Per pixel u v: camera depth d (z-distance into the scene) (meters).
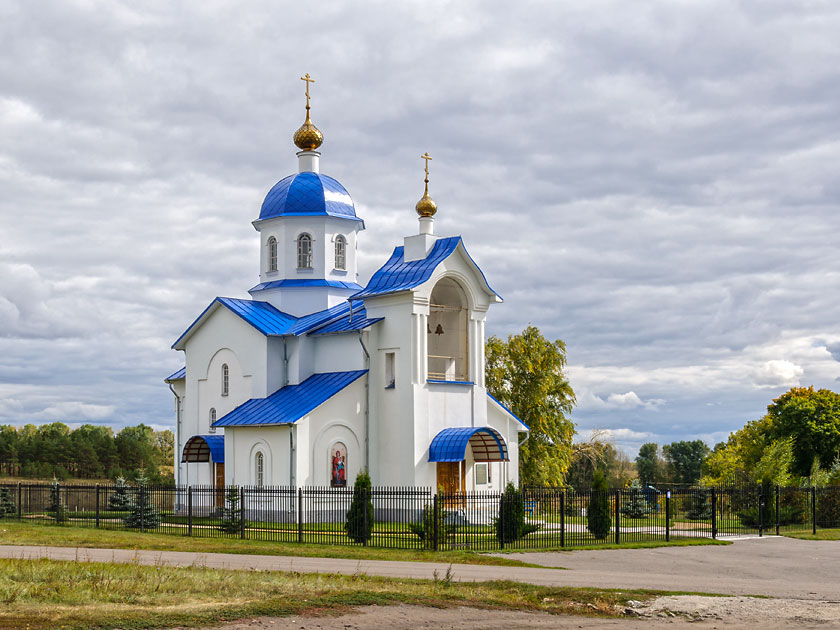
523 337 67.31
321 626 17.20
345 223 56.84
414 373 46.84
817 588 24.86
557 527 42.72
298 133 58.19
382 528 39.69
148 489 40.72
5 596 17.78
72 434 128.38
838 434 79.75
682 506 56.12
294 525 40.91
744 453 88.12
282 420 45.75
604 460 97.62
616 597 21.52
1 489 47.84
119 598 18.41
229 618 17.23
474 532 36.00
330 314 53.00
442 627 17.86
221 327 54.06
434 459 46.25
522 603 20.67
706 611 20.58
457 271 48.97
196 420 55.06
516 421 52.69
